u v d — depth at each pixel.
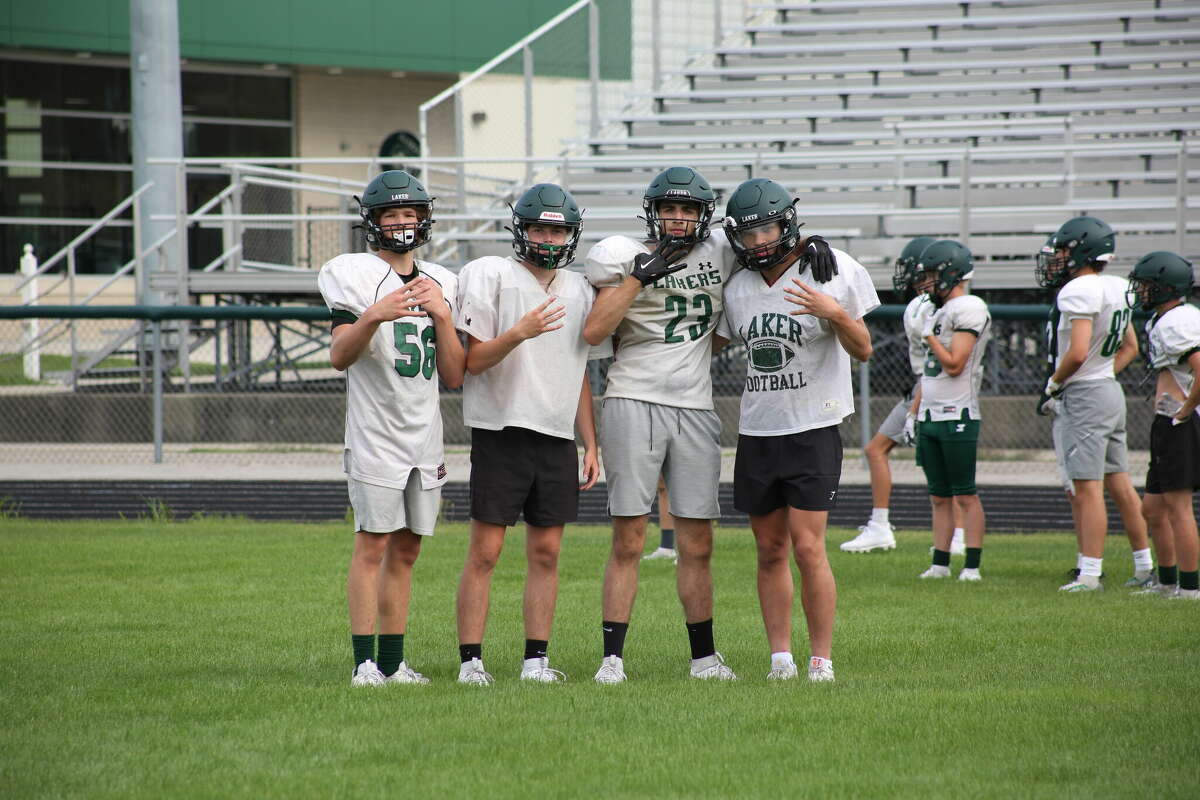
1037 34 49.41
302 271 39.25
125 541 22.23
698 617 12.42
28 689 11.53
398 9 71.25
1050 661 12.53
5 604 16.17
